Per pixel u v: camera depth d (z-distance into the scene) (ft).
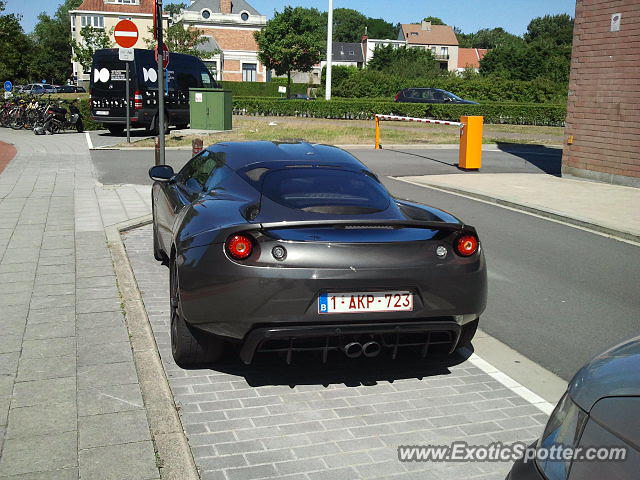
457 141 75.36
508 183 43.60
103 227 26.66
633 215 32.55
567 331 17.02
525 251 25.79
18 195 34.30
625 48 41.88
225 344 14.70
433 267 12.49
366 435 11.30
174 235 14.20
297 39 191.31
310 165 15.40
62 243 23.75
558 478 5.47
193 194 16.40
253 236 12.10
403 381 13.65
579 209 33.99
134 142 62.49
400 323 12.45
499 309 18.74
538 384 13.69
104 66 67.67
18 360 13.46
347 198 13.89
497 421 11.96
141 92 67.41
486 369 14.42
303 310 11.94
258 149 16.60
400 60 250.16
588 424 5.40
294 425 11.60
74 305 16.94
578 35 45.39
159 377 12.76
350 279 11.99
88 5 257.14
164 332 16.02
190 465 9.78
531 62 258.98
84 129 80.53
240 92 243.60
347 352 12.31
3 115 81.20
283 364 14.34
